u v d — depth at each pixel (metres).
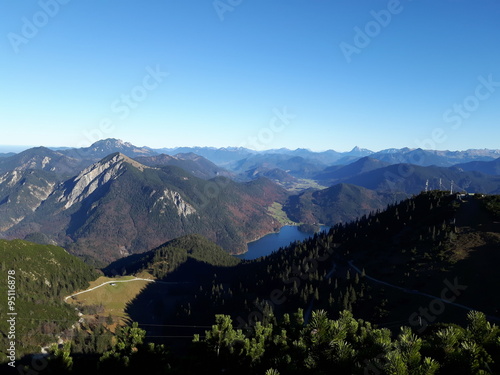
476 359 11.70
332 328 15.41
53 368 23.20
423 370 10.77
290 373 15.03
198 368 23.00
